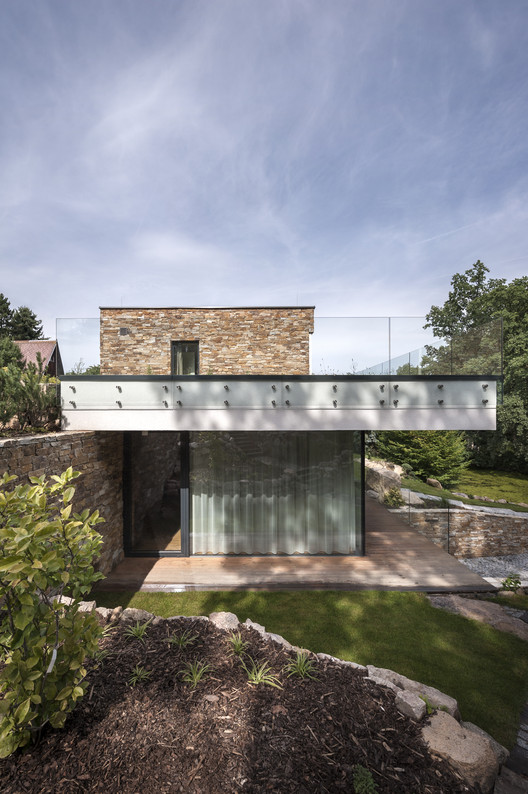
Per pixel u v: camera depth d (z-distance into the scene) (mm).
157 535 8266
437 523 9938
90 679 3139
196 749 2504
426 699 3180
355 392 7195
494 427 7156
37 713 2330
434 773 2482
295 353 10852
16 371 6484
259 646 3773
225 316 10883
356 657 4941
